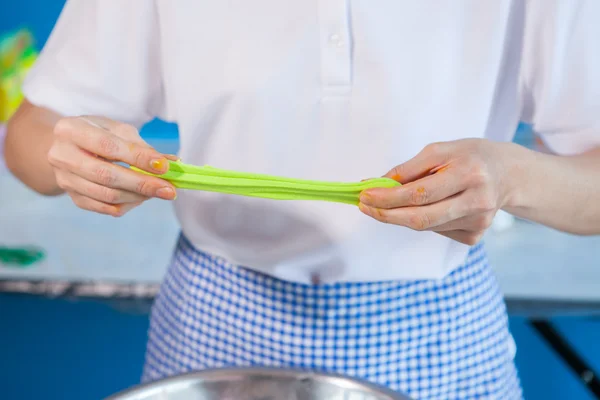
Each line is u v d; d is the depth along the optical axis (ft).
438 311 2.79
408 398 2.18
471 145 2.21
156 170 2.10
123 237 5.33
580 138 2.64
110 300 4.68
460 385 2.86
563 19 2.49
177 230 5.47
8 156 3.02
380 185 2.10
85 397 6.33
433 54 2.54
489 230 5.55
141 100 2.96
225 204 2.75
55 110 2.91
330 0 2.48
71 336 6.19
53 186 2.90
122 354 6.21
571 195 2.39
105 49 2.82
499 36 2.53
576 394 6.12
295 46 2.57
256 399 2.31
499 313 3.01
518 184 2.29
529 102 2.75
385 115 2.59
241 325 2.88
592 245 5.33
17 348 6.24
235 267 2.88
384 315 2.78
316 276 2.77
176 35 2.69
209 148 2.81
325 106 2.61
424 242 2.68
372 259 2.70
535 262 5.03
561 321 5.91
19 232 5.36
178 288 3.03
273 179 2.11
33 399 6.36
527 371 6.13
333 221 2.66
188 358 2.99
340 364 2.81
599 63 2.54
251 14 2.59
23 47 6.74
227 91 2.66
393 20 2.51
